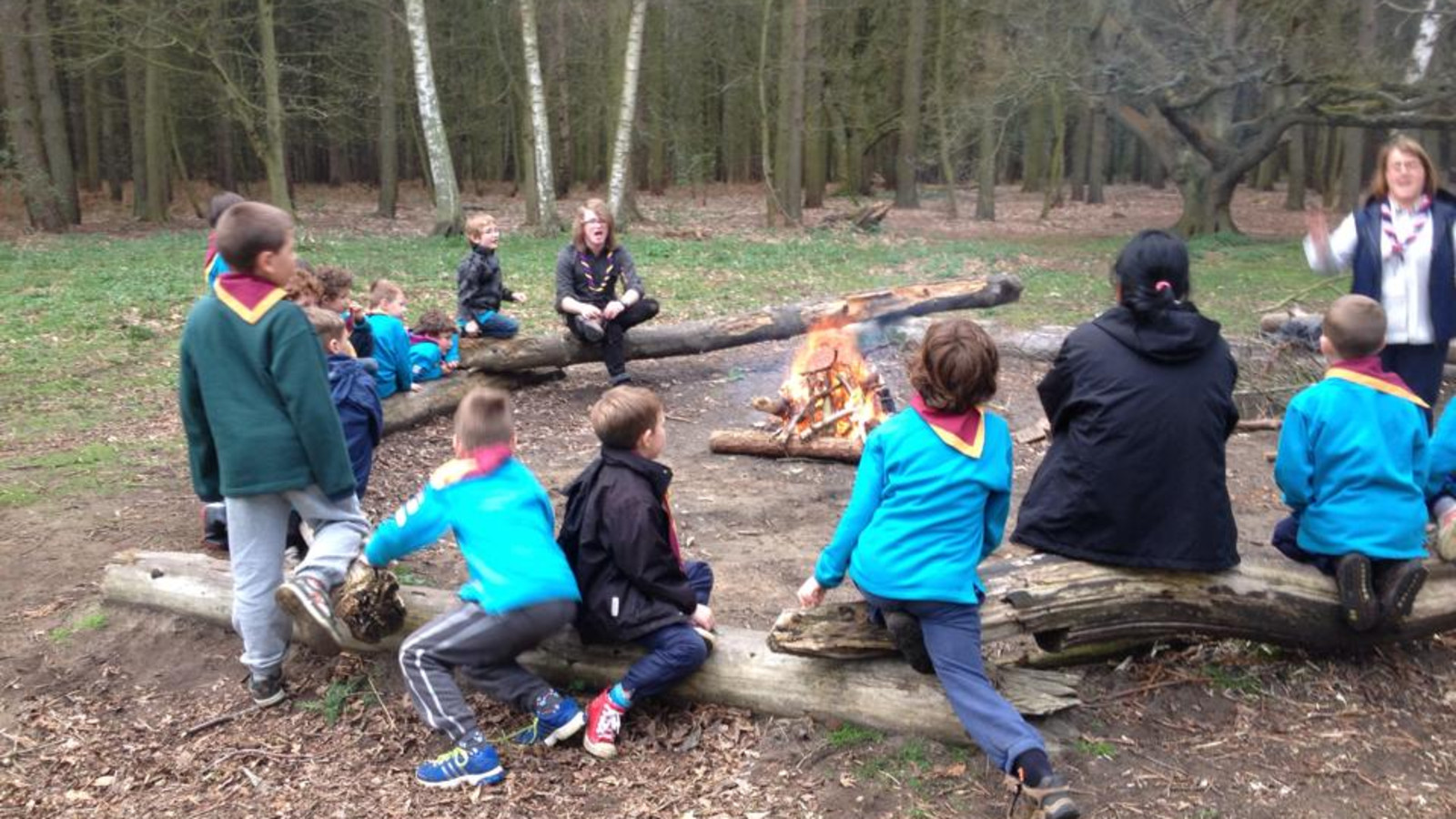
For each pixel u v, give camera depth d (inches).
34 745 140.3
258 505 142.4
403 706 145.6
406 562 189.9
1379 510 138.6
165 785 131.3
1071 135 1612.9
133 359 380.8
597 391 326.0
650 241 755.4
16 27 838.5
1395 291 187.5
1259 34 685.9
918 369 123.3
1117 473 132.6
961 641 121.7
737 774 127.8
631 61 832.9
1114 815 117.5
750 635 144.1
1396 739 131.8
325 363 142.7
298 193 1425.9
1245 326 426.6
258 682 146.6
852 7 1122.7
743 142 1475.1
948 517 122.3
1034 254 716.7
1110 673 144.9
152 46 853.8
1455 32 640.4
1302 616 141.9
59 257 658.8
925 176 1531.7
